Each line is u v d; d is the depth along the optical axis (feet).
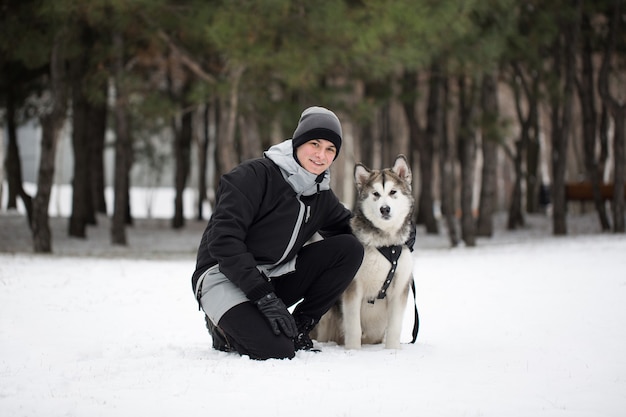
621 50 69.36
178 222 81.25
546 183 118.21
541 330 16.60
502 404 9.96
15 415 9.43
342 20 39.50
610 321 17.16
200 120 98.68
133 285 24.35
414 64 43.80
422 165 73.97
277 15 39.86
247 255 12.96
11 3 44.78
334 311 15.75
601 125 75.00
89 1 39.24
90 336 16.08
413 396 10.35
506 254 38.58
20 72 60.95
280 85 54.85
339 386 10.85
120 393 10.46
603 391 10.73
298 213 13.67
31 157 152.66
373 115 58.03
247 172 13.42
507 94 94.94
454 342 15.62
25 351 14.15
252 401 10.02
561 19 60.80
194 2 42.06
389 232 14.60
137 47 53.62
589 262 29.48
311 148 13.50
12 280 23.59
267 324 12.97
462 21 43.70
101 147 86.63
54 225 70.69
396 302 14.83
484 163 67.36
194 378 11.28
